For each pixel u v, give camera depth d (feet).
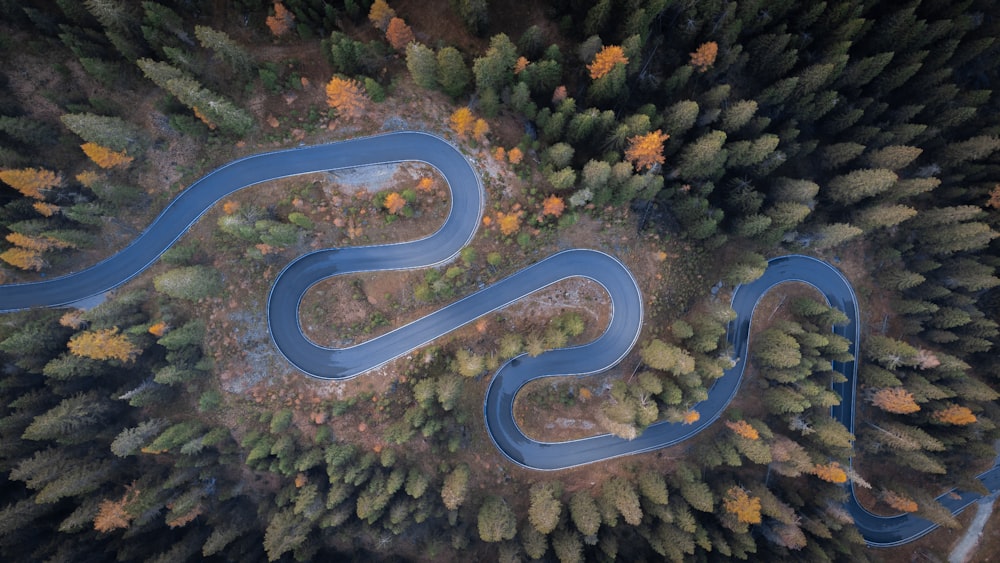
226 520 216.13
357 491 219.41
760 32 204.54
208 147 207.10
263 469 220.23
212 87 198.29
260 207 209.46
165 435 195.31
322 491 214.69
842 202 223.71
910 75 205.87
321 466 222.07
